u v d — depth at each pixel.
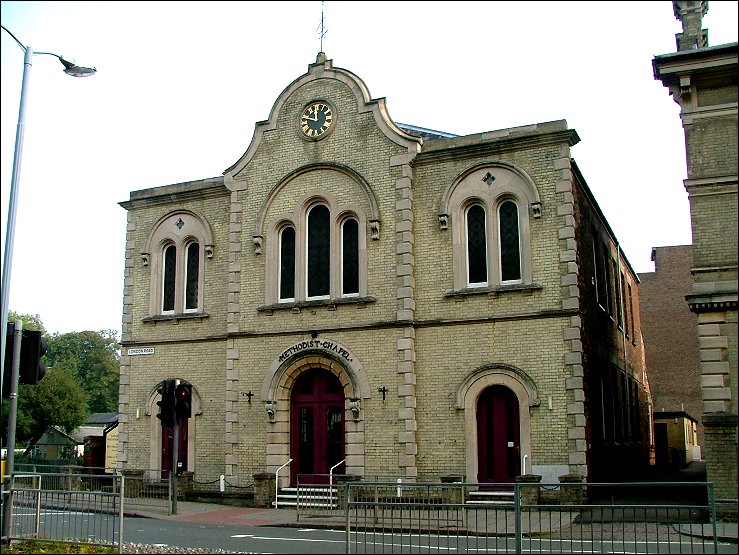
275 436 24.64
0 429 49.25
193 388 26.88
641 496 24.78
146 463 27.22
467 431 22.59
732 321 19.06
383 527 14.31
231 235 26.50
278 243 26.02
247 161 26.72
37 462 39.41
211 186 27.72
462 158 23.98
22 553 13.48
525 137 23.09
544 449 21.70
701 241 19.58
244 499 24.66
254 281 25.94
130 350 28.25
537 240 22.77
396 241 24.08
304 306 24.88
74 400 55.56
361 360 23.88
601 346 26.56
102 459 35.53
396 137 24.58
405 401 23.08
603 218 29.27
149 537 16.81
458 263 23.53
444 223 23.78
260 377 25.23
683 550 14.73
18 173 14.71
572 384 21.69
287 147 26.17
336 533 17.91
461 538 17.06
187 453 26.61
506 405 22.62
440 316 23.48
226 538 16.75
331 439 24.52
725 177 19.56
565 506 14.29
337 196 25.20
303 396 25.09
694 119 20.06
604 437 25.36
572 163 23.34
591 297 25.16
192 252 28.20
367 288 24.22
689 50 19.75
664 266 54.22
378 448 23.25
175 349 27.50
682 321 52.84
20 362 14.12
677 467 42.41
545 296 22.42
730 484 18.45
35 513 15.31
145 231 28.78
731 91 19.88
